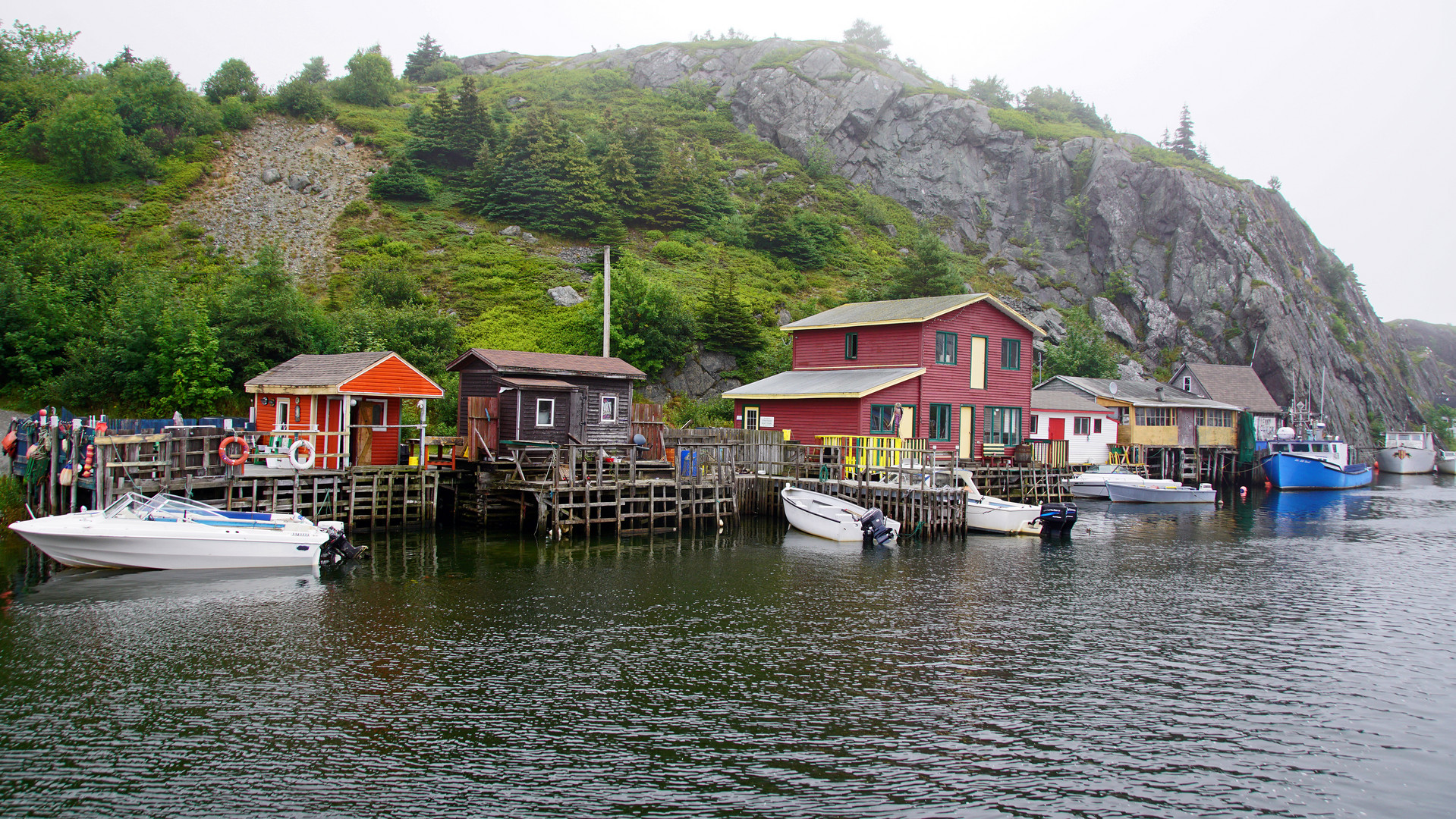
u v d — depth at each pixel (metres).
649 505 29.53
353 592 19.97
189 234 59.31
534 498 29.14
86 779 10.70
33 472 23.84
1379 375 99.44
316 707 13.14
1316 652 17.42
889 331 39.50
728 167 99.06
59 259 43.69
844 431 37.09
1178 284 90.62
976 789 11.05
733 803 10.52
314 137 82.31
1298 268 100.12
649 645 16.72
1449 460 79.31
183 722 12.45
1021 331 43.31
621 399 34.31
